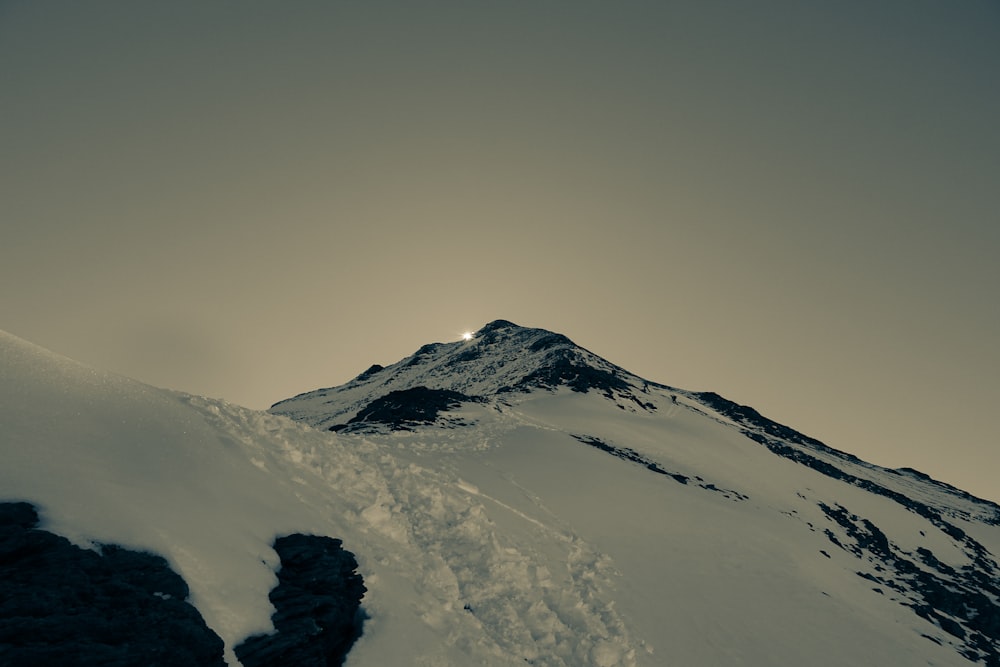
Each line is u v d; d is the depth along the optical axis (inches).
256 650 376.8
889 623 1409.9
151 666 309.6
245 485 531.2
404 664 467.2
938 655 1299.2
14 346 453.1
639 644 800.9
